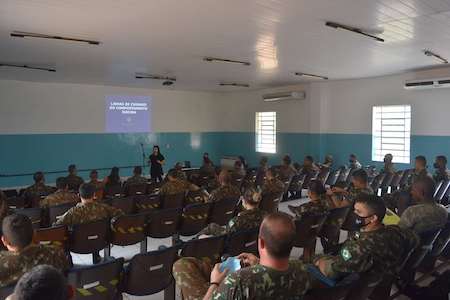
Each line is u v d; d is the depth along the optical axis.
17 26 5.20
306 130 12.20
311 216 4.02
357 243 2.56
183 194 5.82
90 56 7.40
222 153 15.59
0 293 2.13
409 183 6.43
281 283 1.56
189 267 2.15
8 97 10.98
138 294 2.88
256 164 14.15
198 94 14.90
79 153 12.28
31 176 11.44
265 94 13.42
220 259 3.21
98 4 4.29
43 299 1.09
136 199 5.37
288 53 7.11
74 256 4.95
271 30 5.43
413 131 9.60
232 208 5.19
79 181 7.64
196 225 4.82
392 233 2.64
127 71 9.43
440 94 9.02
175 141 14.37
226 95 15.39
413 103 9.56
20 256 2.32
